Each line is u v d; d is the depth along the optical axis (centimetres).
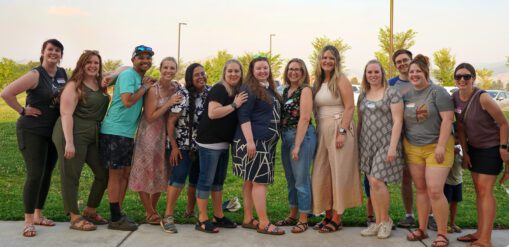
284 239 489
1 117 1844
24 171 834
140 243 468
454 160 505
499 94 2533
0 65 3478
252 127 497
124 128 501
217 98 494
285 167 535
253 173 497
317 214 514
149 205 536
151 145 511
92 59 490
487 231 460
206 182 505
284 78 529
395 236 504
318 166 518
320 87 523
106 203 627
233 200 609
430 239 492
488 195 460
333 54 507
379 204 496
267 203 651
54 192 695
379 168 489
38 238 475
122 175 527
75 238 478
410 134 482
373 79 496
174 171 519
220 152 508
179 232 507
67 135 477
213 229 505
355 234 510
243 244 471
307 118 498
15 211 562
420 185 487
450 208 521
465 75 454
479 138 458
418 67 471
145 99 512
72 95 483
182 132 519
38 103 489
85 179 795
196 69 527
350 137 509
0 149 1048
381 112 491
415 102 478
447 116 461
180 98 509
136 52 507
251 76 503
